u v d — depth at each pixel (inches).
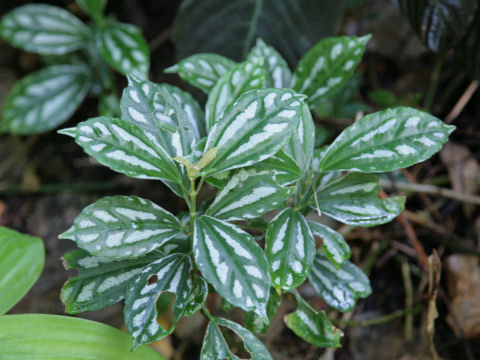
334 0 24.6
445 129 15.8
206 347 16.3
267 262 15.0
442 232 26.3
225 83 17.3
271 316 17.6
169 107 15.9
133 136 15.0
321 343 17.7
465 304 25.0
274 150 15.0
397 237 26.5
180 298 15.8
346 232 25.4
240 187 15.8
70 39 29.0
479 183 27.6
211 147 15.3
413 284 26.9
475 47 24.8
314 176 17.6
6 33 28.2
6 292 18.0
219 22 25.2
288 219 16.4
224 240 15.3
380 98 26.1
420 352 25.2
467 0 22.7
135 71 25.7
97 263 16.8
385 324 25.9
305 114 16.3
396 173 25.8
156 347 26.4
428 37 24.2
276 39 25.0
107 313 27.9
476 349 25.1
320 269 18.4
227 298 14.8
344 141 16.3
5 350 16.6
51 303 28.8
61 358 16.6
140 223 15.6
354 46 18.6
